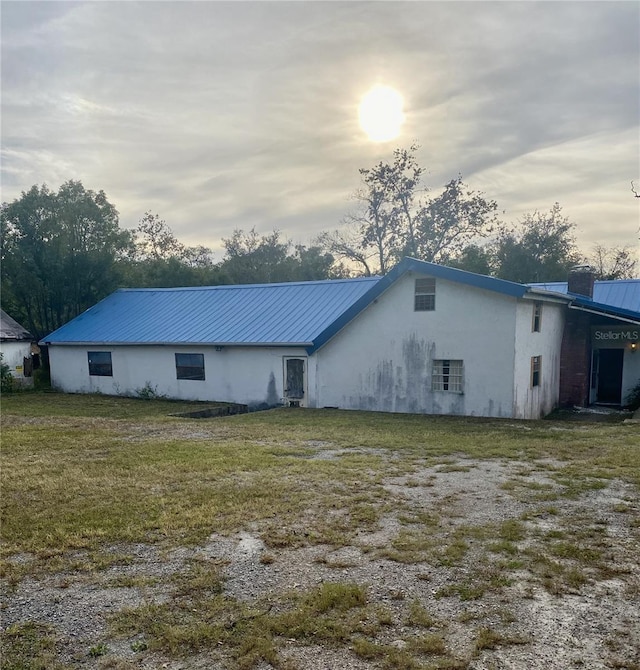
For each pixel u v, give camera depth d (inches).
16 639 127.3
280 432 411.8
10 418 519.5
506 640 122.0
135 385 754.2
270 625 129.6
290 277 1566.2
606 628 126.6
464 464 295.0
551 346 595.8
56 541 187.5
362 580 153.0
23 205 987.9
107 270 1055.6
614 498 225.3
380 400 569.9
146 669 114.6
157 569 163.6
